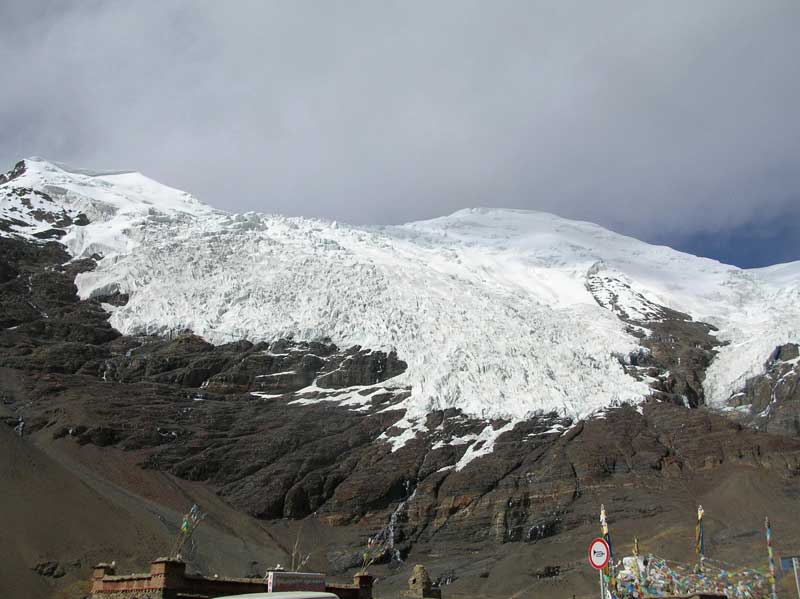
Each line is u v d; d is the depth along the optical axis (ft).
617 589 203.10
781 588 269.03
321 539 375.66
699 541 224.74
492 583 333.21
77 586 253.44
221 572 296.10
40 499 284.82
